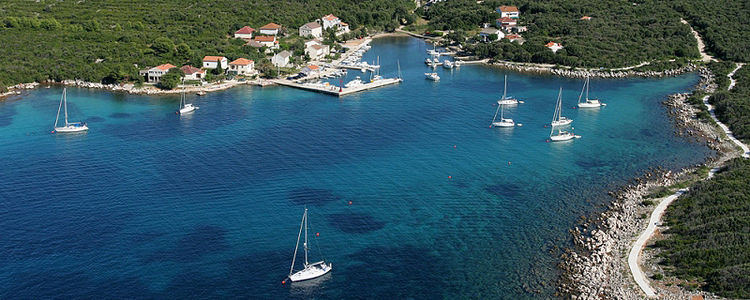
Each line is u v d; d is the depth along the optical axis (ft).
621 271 463.42
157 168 647.56
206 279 455.63
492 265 478.18
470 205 573.33
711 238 485.56
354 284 453.58
